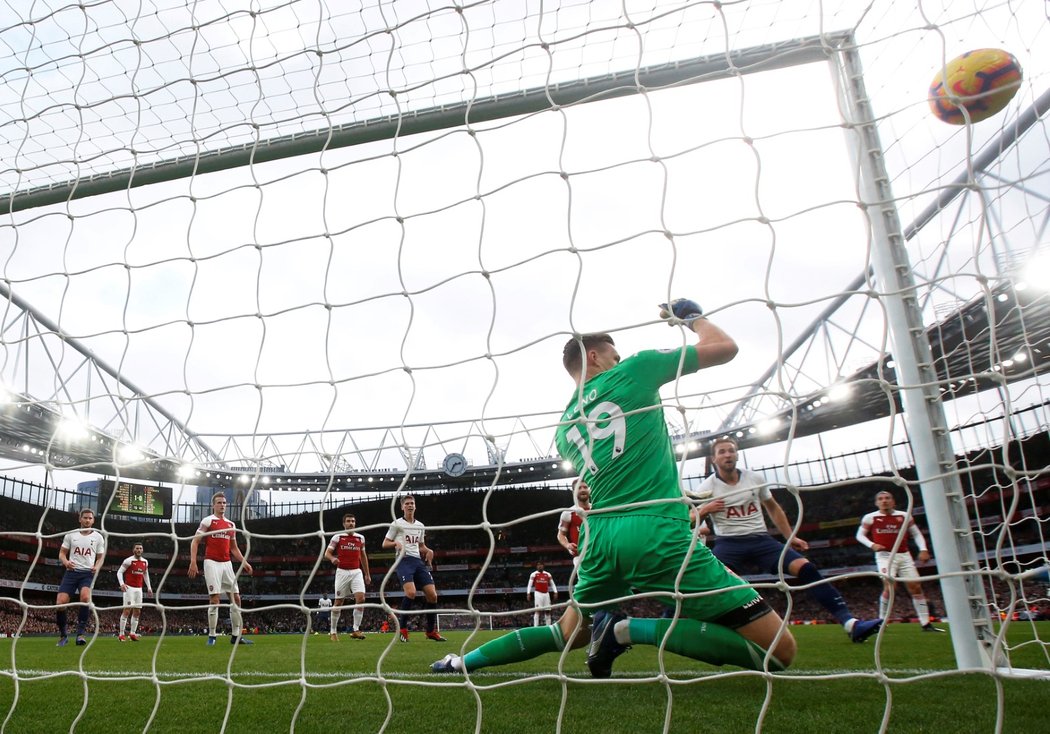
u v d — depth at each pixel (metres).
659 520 2.90
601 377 3.09
